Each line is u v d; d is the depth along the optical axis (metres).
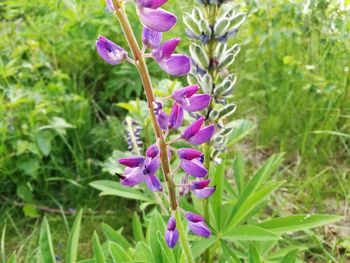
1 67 0.33
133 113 0.27
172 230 0.14
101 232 0.28
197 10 0.17
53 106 0.32
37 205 0.30
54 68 0.39
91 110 0.36
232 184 0.29
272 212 0.28
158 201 0.23
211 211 0.21
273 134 0.33
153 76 0.37
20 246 0.27
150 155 0.13
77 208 0.30
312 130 0.32
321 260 0.24
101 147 0.32
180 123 0.13
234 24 0.17
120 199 0.30
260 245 0.22
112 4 0.12
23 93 0.32
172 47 0.12
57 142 0.32
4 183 0.30
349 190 0.28
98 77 0.37
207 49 0.17
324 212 0.27
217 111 0.18
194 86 0.13
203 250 0.19
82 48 0.38
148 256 0.18
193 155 0.13
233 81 0.18
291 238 0.25
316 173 0.30
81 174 0.31
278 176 0.30
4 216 0.29
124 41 0.37
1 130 0.30
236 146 0.33
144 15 0.12
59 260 0.26
